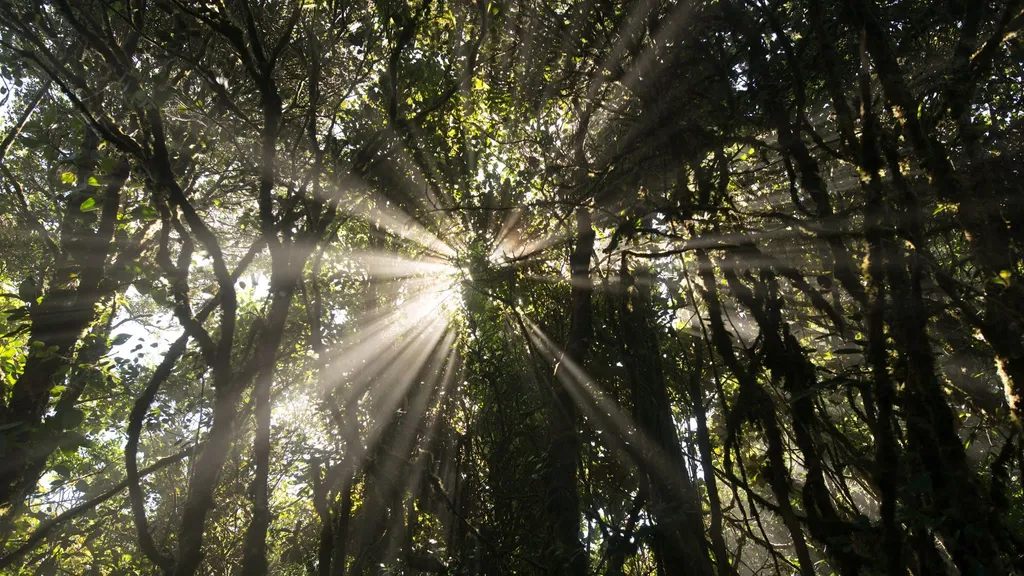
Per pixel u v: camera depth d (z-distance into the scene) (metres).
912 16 6.79
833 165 7.47
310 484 11.67
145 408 6.43
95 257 8.39
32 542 6.75
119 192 8.40
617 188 7.99
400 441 11.00
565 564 7.25
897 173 5.05
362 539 10.98
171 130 8.59
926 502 4.52
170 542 13.13
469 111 10.54
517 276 10.39
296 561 12.86
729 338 6.29
